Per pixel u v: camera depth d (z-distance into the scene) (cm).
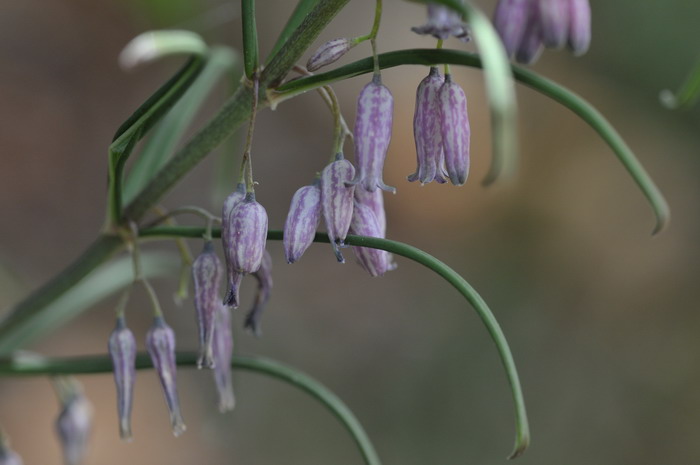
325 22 27
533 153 76
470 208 74
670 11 77
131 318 59
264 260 28
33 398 54
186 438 55
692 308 68
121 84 74
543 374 62
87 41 75
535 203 74
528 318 66
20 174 65
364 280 67
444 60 26
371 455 29
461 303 66
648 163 74
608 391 62
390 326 64
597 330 66
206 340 27
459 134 26
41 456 52
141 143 59
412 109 78
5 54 72
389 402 60
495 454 59
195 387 57
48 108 70
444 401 61
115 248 29
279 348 61
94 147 69
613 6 79
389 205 73
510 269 70
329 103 27
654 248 71
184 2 42
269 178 71
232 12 42
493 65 24
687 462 59
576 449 60
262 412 58
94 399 54
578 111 26
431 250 71
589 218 73
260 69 27
